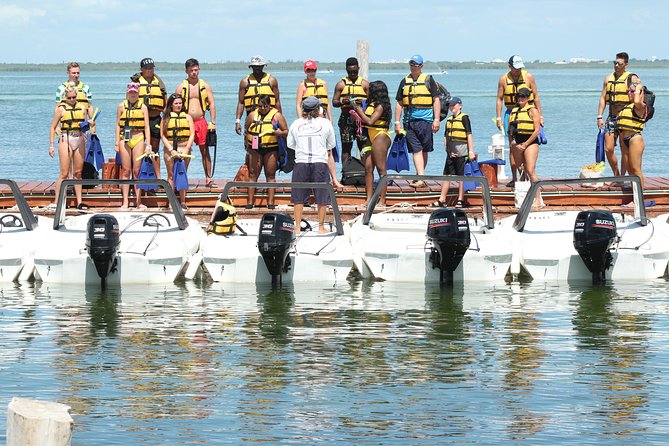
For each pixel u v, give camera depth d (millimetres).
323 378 17938
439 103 30359
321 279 25438
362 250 25797
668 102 143750
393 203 31078
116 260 24969
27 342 20031
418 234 26250
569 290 24578
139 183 26359
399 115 30625
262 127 29750
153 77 30078
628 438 15125
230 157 57750
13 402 11336
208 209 30391
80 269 25031
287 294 24219
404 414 16156
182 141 29891
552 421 15844
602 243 24625
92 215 26953
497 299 23688
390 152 30734
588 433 15336
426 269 25297
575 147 66812
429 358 19094
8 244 25656
